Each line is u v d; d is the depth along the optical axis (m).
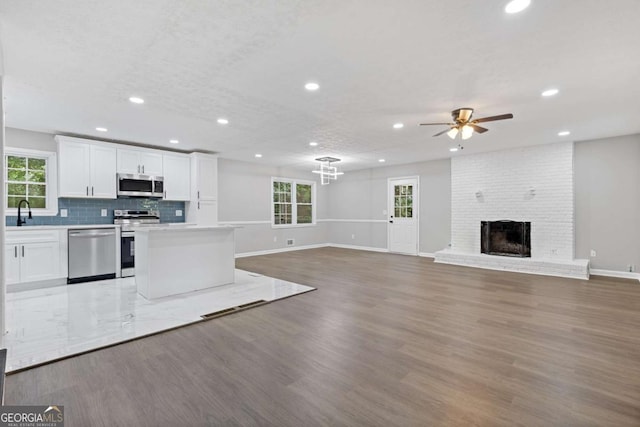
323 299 3.89
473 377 2.08
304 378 2.08
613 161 5.02
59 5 1.80
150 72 2.68
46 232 4.31
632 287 4.38
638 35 2.10
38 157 4.66
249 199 7.46
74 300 3.74
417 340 2.67
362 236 8.65
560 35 2.11
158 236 3.86
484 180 6.20
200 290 4.25
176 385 1.99
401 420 1.66
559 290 4.25
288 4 1.80
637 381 2.02
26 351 2.43
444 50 2.32
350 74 2.72
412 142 5.29
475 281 4.80
